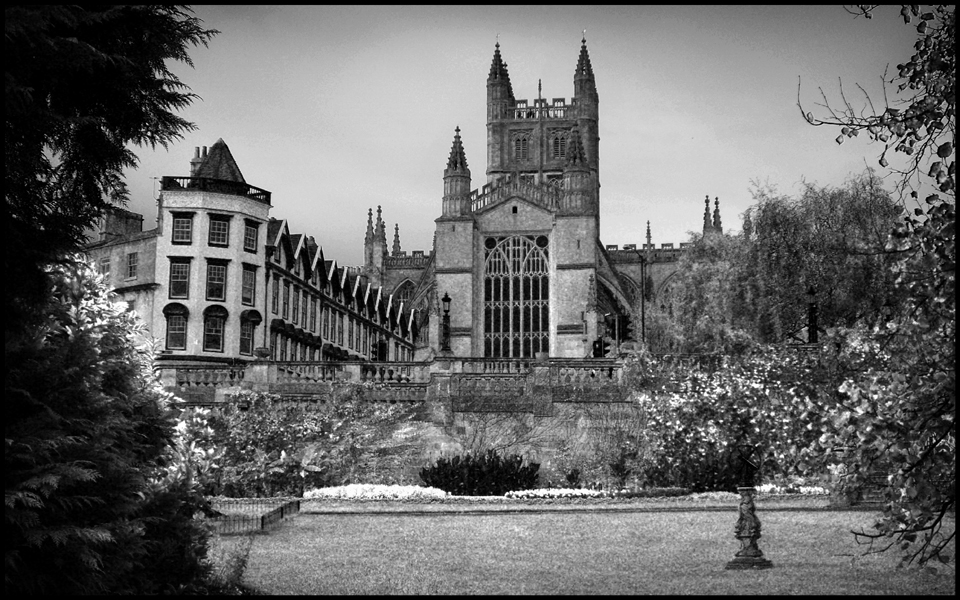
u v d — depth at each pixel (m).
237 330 69.00
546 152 144.12
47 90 17.52
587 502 34.16
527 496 35.06
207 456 23.34
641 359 42.59
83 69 17.48
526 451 42.84
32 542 15.41
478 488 37.81
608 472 41.47
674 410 37.41
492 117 144.88
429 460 42.78
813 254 52.06
